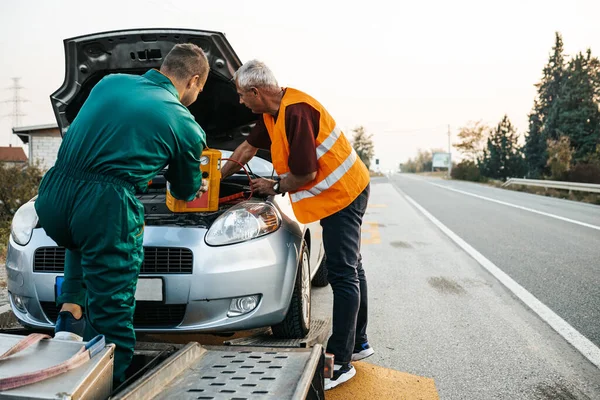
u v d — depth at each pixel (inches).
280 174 115.2
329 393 113.3
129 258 81.2
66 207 79.9
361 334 126.9
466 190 1119.6
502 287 212.7
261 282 115.3
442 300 193.2
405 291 206.4
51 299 113.1
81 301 89.2
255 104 110.2
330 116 111.7
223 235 114.4
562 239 346.9
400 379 122.3
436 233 375.2
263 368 78.0
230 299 113.3
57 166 83.0
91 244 79.3
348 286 114.4
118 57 136.7
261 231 118.7
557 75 2121.1
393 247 312.7
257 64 108.3
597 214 541.0
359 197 115.0
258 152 162.2
